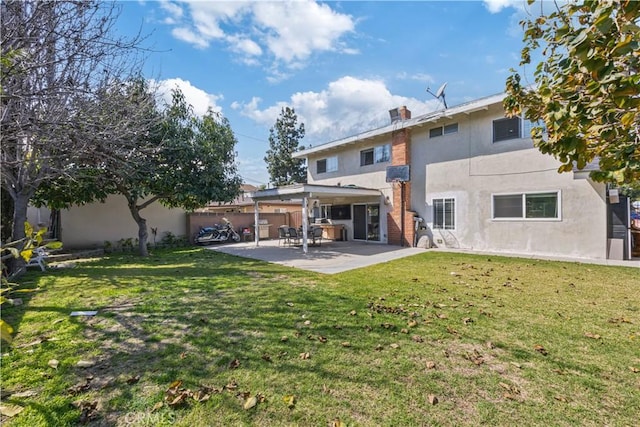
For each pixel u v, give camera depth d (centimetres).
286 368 294
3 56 243
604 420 224
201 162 1180
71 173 760
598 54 171
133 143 736
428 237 1269
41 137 534
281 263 898
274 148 3512
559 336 365
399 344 344
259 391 258
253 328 389
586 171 883
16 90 412
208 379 276
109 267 839
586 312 448
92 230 1251
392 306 476
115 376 279
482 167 1128
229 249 1284
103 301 502
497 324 402
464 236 1180
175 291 565
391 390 261
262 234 1808
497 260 907
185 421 223
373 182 1491
